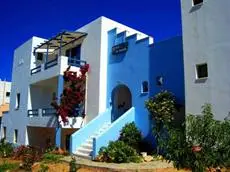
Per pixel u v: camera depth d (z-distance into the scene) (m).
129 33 19.48
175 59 15.73
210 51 12.58
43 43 23.95
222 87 11.91
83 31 22.34
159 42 16.83
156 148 15.63
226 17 12.17
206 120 7.03
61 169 13.63
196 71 13.07
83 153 16.58
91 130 18.23
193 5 13.64
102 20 20.39
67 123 19.30
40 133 25.31
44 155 16.75
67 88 19.67
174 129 7.66
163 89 16.08
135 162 13.86
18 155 19.00
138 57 18.02
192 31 13.46
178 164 7.13
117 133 16.66
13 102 28.45
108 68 20.14
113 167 12.44
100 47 20.12
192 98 13.00
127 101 20.75
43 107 25.61
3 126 30.19
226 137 6.74
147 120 16.72
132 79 18.20
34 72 24.50
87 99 20.58
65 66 20.28
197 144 7.00
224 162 6.70
